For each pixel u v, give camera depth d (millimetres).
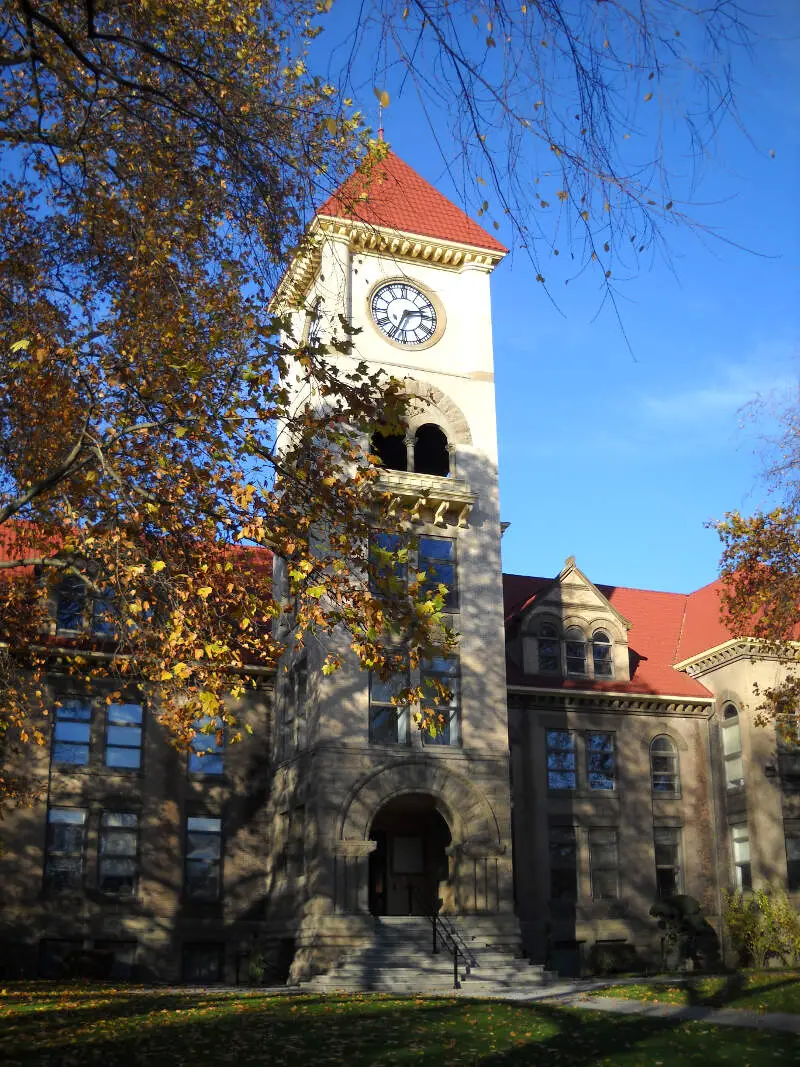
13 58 12406
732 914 39125
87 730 36094
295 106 13742
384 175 16766
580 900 39062
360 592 15039
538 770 39906
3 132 14281
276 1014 20781
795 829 40781
